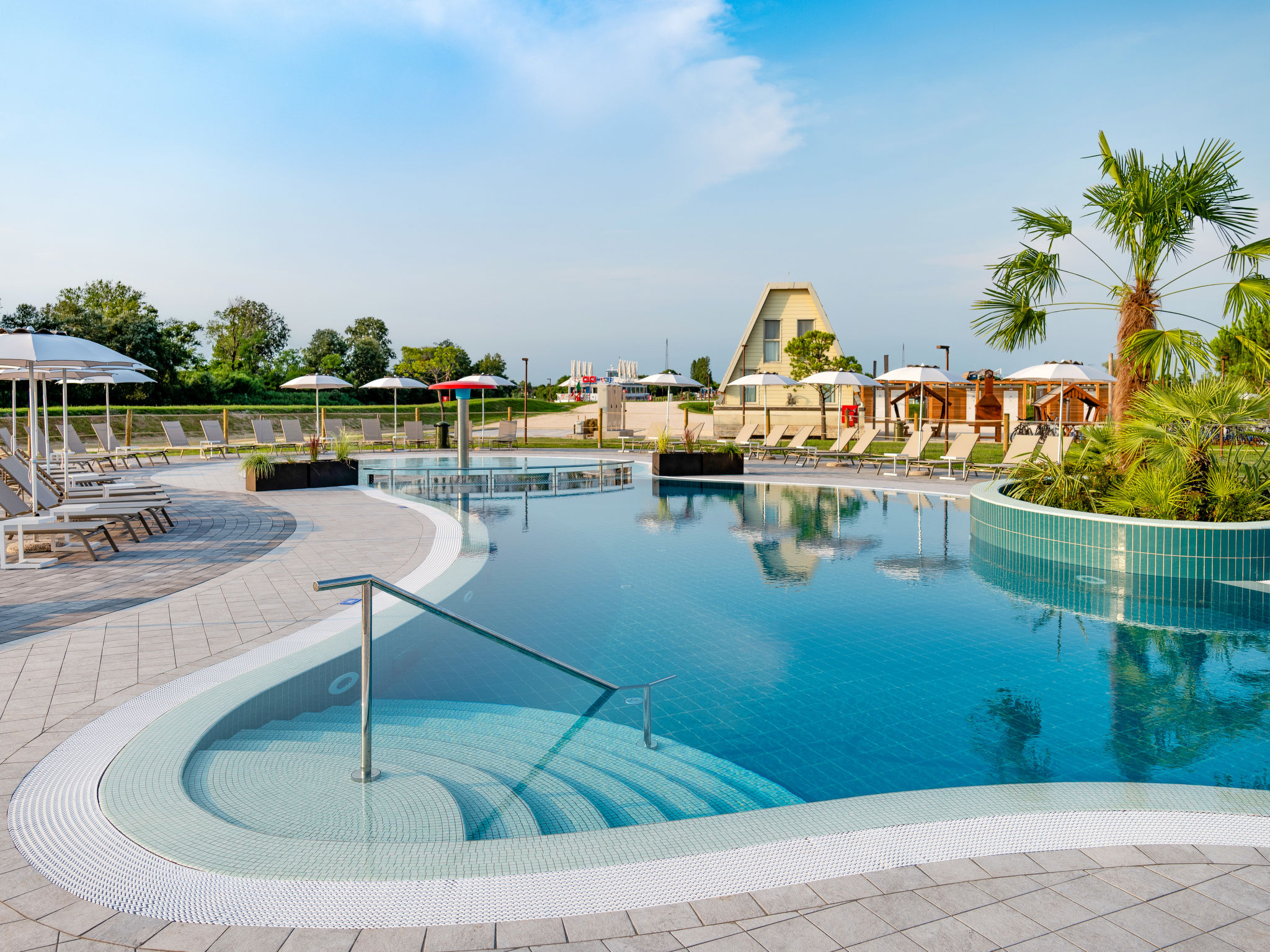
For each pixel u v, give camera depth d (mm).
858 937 2012
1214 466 8078
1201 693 4406
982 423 21781
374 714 4090
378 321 61125
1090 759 3613
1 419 23797
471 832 2834
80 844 2477
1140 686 4512
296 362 51312
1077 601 6387
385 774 3227
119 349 35719
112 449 16203
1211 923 2070
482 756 3576
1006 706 4230
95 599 5852
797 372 25812
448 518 10078
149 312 38500
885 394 24547
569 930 2029
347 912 2107
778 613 6023
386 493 12578
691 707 4219
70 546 8141
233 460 18453
